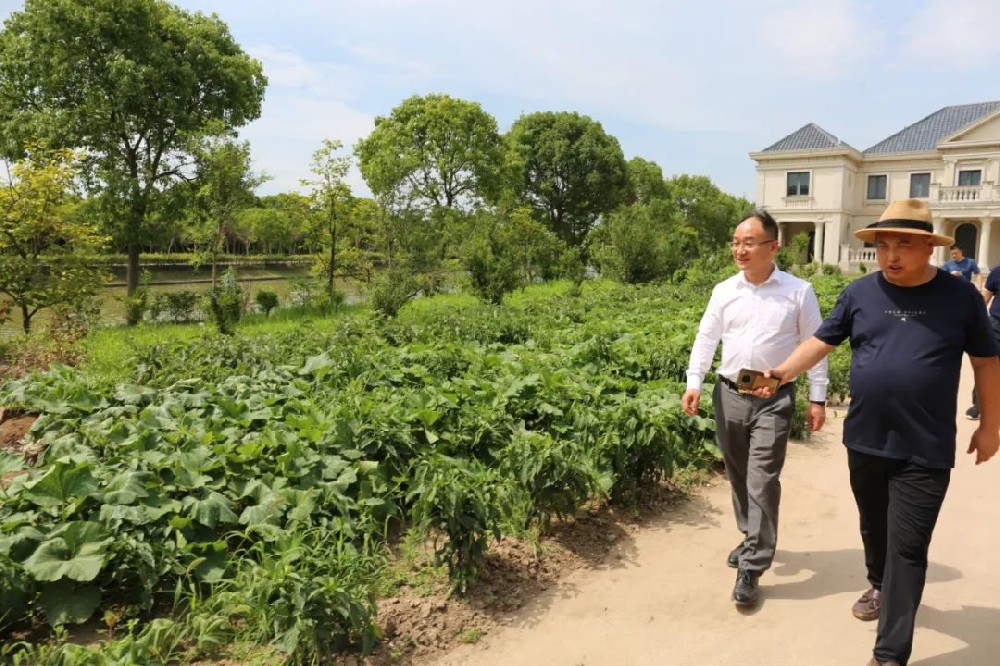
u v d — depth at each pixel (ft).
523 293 71.36
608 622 11.90
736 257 12.76
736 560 13.79
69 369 21.83
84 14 63.62
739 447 13.15
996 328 23.88
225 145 58.08
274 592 10.68
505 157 129.08
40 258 41.57
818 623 11.73
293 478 14.21
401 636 11.14
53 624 10.43
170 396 18.93
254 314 60.18
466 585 12.42
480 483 13.25
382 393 20.10
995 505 16.72
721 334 13.30
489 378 21.95
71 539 11.12
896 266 9.98
